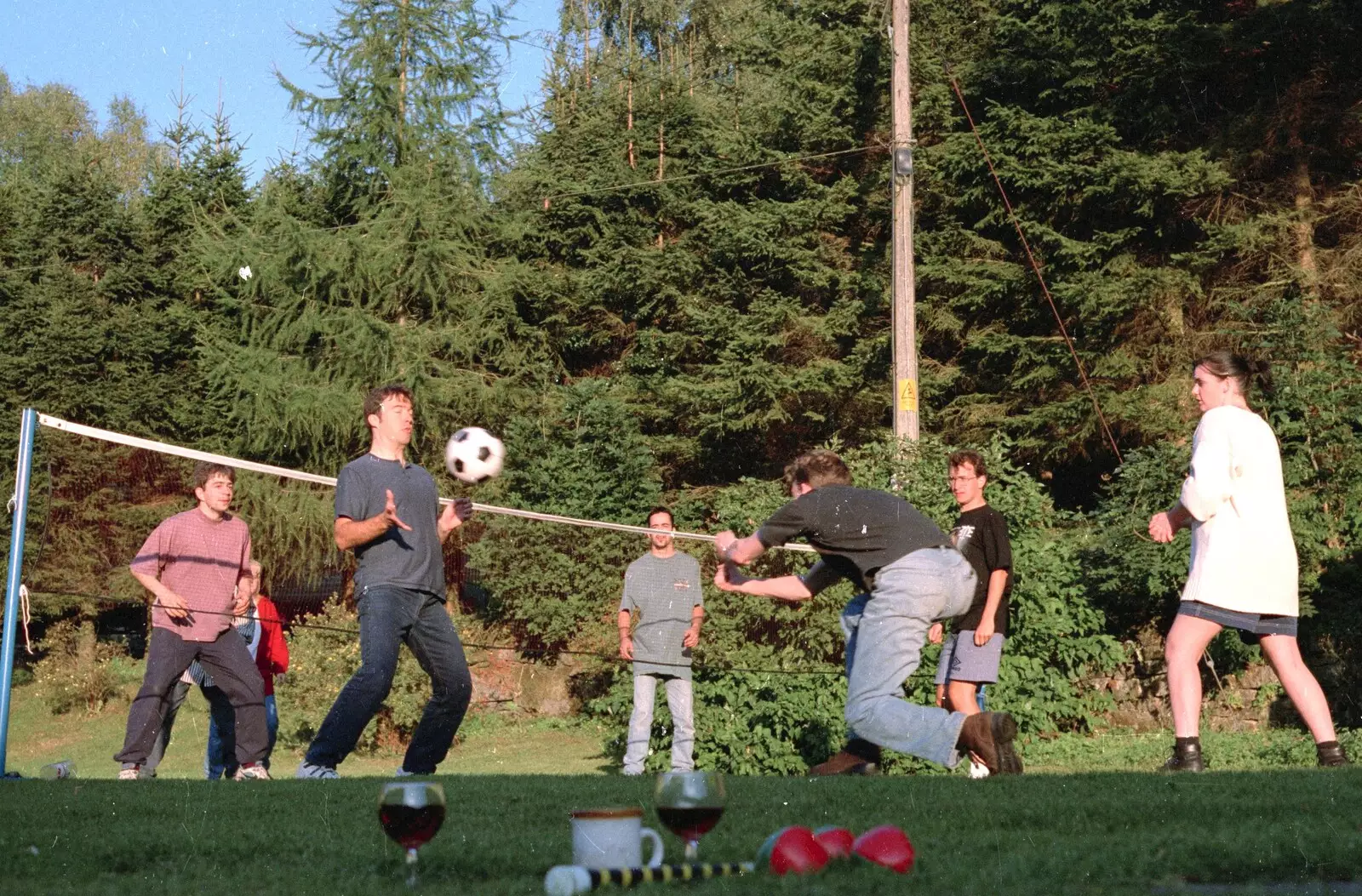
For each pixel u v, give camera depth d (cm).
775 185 2198
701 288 2109
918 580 462
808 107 2028
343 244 1838
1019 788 354
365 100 1927
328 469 1847
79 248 2064
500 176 2098
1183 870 216
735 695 954
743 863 217
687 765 853
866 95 2022
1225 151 1728
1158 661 1158
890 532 475
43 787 424
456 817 310
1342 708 1109
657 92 2378
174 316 2023
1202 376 541
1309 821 269
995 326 1886
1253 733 1093
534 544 1240
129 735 683
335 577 1631
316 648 1431
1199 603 522
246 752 709
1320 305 1248
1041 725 997
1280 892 199
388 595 589
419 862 235
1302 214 1678
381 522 574
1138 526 1144
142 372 2006
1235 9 1772
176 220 2144
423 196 1881
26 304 1967
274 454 1864
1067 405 1712
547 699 1494
